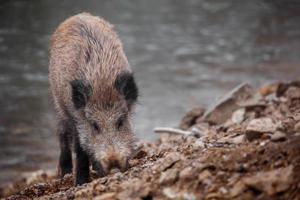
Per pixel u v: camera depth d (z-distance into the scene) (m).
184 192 14.30
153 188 14.78
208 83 62.91
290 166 13.91
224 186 14.12
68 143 23.19
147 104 54.75
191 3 117.94
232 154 15.05
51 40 23.95
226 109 29.86
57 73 21.77
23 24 92.44
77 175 20.33
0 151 43.16
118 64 19.83
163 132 31.56
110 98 19.11
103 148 18.48
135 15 103.50
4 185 35.50
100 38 20.89
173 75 66.62
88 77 19.48
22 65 70.00
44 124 49.75
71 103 20.38
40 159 41.50
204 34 89.81
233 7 113.19
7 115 52.16
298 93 31.08
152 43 83.25
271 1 117.94
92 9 106.44
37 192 20.95
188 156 16.09
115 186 15.83
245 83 30.64
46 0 111.69
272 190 13.50
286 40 85.19
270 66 70.00
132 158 20.22
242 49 79.94
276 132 15.75
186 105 54.75
